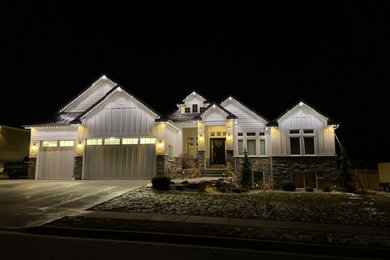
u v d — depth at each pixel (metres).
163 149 17.30
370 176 18.44
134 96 18.05
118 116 18.22
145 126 17.78
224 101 18.94
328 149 16.78
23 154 27.83
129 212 9.11
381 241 6.30
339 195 13.22
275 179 16.94
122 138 18.17
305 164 16.84
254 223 7.82
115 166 17.91
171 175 17.31
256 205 10.24
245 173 16.25
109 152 18.17
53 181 17.30
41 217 8.45
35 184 15.77
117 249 5.86
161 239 6.65
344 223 7.93
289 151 17.11
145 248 5.97
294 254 5.78
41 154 19.36
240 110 18.67
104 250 5.77
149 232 6.80
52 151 19.25
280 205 10.30
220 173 17.50
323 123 17.11
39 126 19.22
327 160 16.70
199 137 18.14
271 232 6.95
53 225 7.46
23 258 5.20
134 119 18.00
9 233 7.14
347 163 15.45
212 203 10.52
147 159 17.58
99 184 15.37
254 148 18.03
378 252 5.75
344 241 6.29
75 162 18.23
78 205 10.22
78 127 18.58
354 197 12.55
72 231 7.12
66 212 9.15
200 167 17.78
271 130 17.55
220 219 8.24
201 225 7.55
